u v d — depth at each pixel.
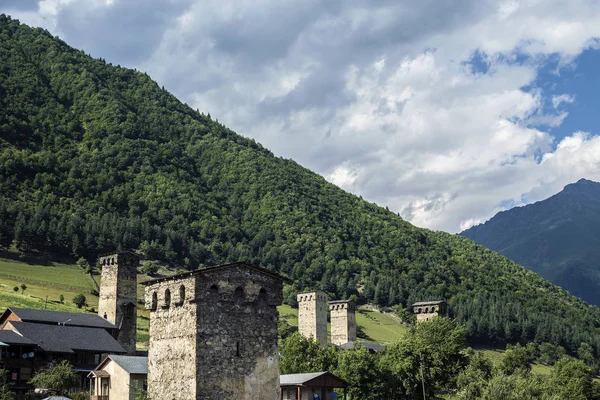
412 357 127.31
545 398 123.00
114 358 100.81
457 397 139.00
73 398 99.88
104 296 152.25
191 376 54.66
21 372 111.81
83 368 118.56
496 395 119.75
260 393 57.25
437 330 137.25
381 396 119.88
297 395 92.06
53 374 104.69
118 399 97.25
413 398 124.25
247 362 57.16
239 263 58.56
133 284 153.12
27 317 130.38
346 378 116.75
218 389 55.12
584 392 154.25
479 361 179.00
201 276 56.38
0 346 108.75
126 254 153.00
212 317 56.25
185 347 55.84
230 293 57.62
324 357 125.25
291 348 127.88
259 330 58.59
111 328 142.62
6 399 91.38
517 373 178.25
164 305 58.69
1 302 180.00
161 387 57.47
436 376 128.12
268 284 60.00
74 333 125.44
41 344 115.44
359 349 131.75
